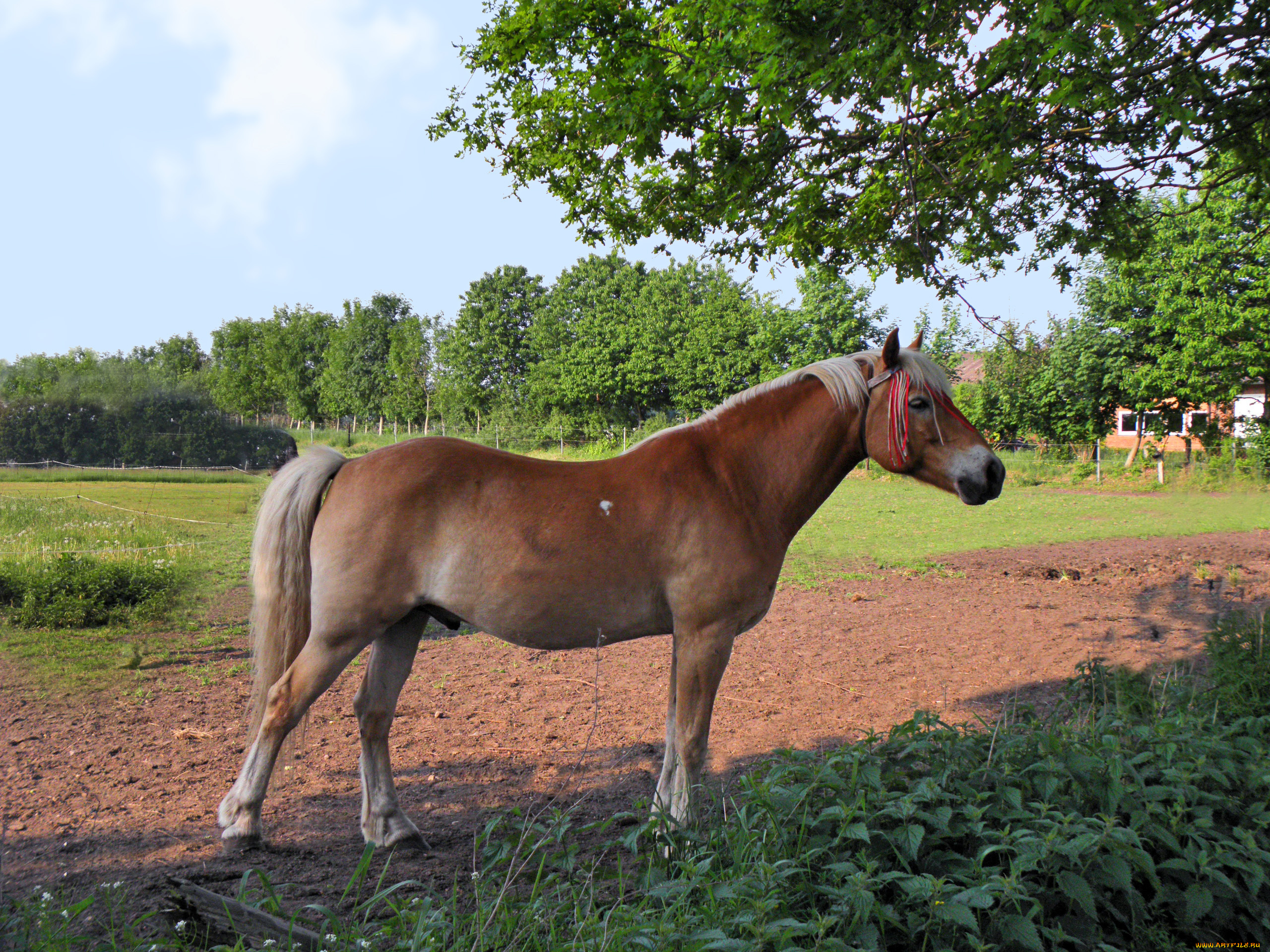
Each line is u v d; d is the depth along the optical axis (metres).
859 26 3.43
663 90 4.11
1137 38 4.07
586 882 2.62
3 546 7.30
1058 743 2.84
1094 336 21.34
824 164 5.01
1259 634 4.43
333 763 4.19
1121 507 16.98
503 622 3.07
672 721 3.29
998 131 4.14
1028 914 2.22
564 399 41.12
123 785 3.76
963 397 24.69
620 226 5.91
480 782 3.93
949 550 11.53
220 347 55.09
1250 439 20.09
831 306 27.20
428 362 48.50
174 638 6.54
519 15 4.70
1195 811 2.71
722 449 3.27
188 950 2.12
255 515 3.41
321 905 2.40
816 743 4.43
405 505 2.99
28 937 2.13
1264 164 4.76
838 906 2.14
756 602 3.18
